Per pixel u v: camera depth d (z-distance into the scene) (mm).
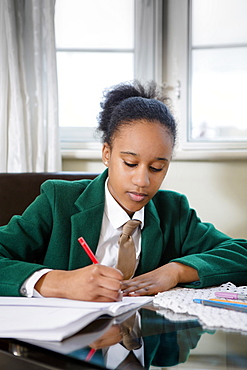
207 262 1116
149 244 1203
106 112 1202
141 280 1012
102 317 770
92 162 2250
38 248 1178
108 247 1197
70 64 2311
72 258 1156
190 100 2275
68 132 2314
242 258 1175
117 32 2295
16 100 2074
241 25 2242
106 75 2312
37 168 2121
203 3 2248
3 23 2080
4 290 952
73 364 555
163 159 1060
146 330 692
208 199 2211
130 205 1100
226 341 641
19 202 1496
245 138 2262
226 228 2207
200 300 855
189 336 664
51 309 786
